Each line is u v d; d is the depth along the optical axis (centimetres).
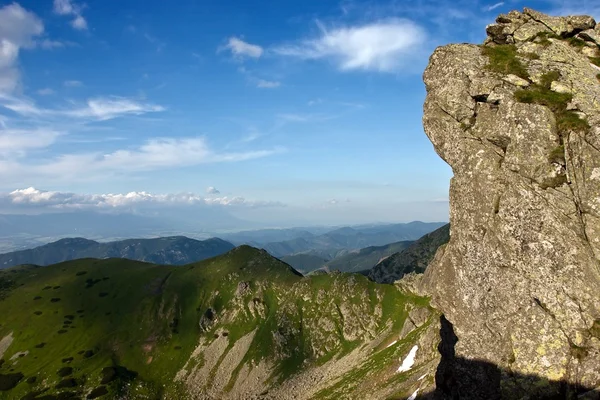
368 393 9138
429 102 4259
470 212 3709
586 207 2977
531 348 3114
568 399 2834
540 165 3212
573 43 3981
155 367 18625
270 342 18412
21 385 17138
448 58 4169
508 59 3903
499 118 3566
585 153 3030
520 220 3259
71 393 16450
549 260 3094
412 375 8006
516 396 3095
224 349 19112
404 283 18538
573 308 2959
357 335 17200
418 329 11600
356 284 19250
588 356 2836
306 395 14112
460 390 3650
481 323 3556
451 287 3925
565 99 3300
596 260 2888
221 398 16538
